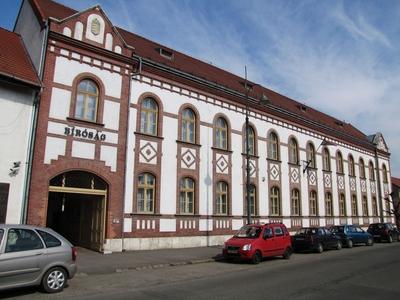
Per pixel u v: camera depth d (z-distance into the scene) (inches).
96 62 742.5
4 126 621.9
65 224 871.1
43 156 650.8
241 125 1058.7
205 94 964.0
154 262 627.8
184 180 888.9
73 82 704.4
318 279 487.8
